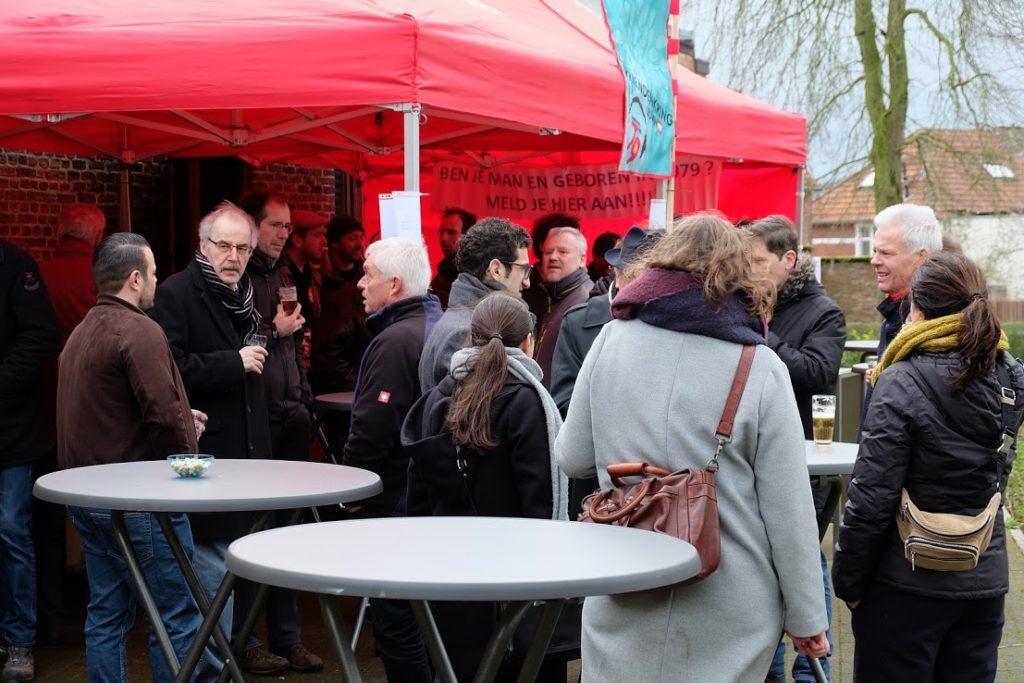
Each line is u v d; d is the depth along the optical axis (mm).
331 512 6344
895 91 19641
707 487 2750
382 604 4016
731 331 2824
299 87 4723
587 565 2434
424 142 7695
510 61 5203
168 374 4148
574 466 3051
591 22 7199
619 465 2852
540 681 4000
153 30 4754
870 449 3426
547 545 2646
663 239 2967
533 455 3680
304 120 6297
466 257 4508
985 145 19609
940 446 3365
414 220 4797
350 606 6555
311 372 6797
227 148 8047
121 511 3705
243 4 4883
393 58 4723
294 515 3910
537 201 9203
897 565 3455
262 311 5504
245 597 5285
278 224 5578
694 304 2846
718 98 7523
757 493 2822
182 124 6555
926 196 20000
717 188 8750
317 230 7242
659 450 2832
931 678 3520
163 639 3686
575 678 5398
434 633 2832
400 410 4406
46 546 5652
